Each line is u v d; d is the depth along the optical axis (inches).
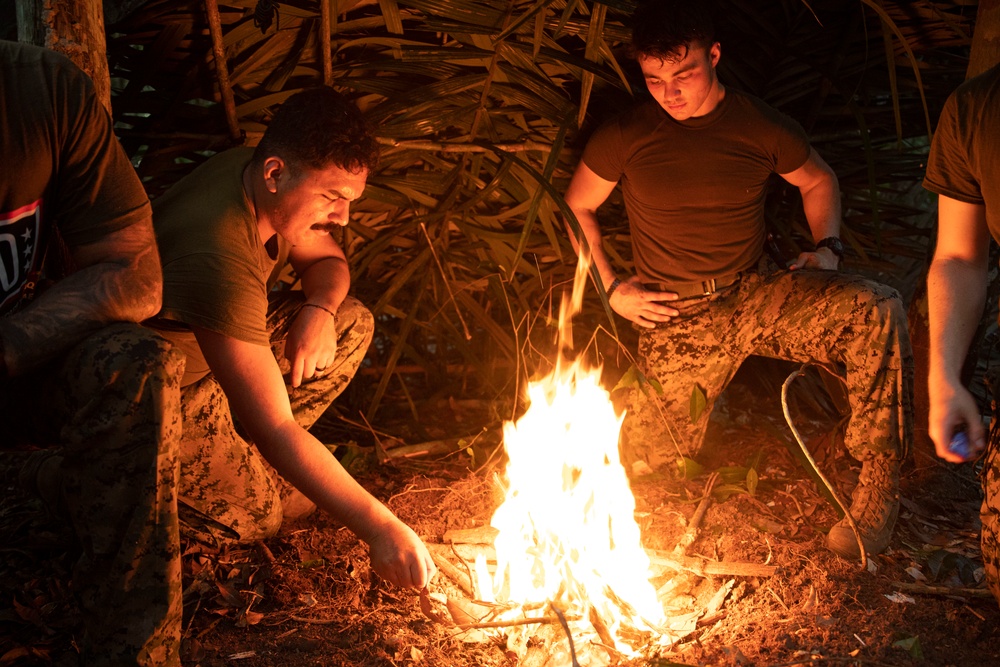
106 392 64.7
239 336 78.7
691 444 118.6
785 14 130.0
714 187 109.5
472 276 143.8
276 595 89.7
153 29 116.7
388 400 146.1
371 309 132.2
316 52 120.0
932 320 81.2
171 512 67.2
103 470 65.2
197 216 82.0
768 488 115.0
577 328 145.8
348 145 80.3
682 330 114.3
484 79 117.5
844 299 101.0
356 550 97.4
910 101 140.6
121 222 70.0
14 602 83.0
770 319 109.6
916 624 86.1
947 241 83.5
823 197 114.7
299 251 101.1
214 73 120.6
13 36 121.8
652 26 100.3
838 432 125.0
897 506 99.7
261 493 94.6
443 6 113.6
